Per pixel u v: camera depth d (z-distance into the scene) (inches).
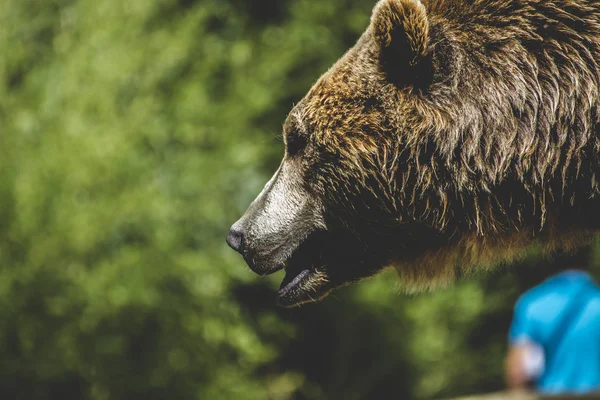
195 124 523.5
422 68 194.7
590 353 311.6
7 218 474.6
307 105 204.7
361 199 203.3
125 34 516.4
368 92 198.7
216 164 516.4
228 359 538.9
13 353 489.4
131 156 486.0
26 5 532.1
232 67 571.8
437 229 203.0
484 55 192.7
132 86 517.0
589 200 193.5
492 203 197.6
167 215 487.2
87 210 468.8
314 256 215.2
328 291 217.6
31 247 470.3
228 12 627.5
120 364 497.0
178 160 510.6
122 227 489.7
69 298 472.4
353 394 641.6
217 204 510.3
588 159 189.9
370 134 199.0
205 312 502.0
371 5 668.1
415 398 647.8
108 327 485.1
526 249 209.0
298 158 209.3
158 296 486.3
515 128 191.2
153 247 485.4
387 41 194.1
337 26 649.6
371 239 209.5
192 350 507.8
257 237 214.7
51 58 529.0
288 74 639.8
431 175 197.6
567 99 188.7
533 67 190.4
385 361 636.7
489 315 663.1
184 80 537.3
